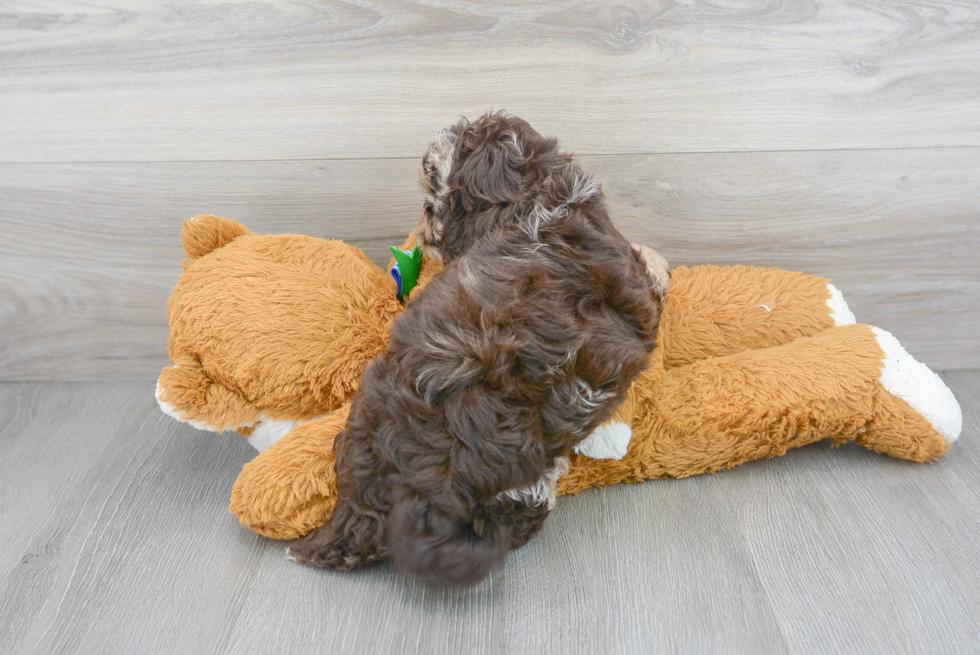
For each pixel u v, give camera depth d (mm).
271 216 1160
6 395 1240
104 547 881
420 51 1048
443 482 677
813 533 864
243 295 889
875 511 897
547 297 707
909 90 1062
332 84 1069
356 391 893
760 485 951
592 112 1085
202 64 1057
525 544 830
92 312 1228
